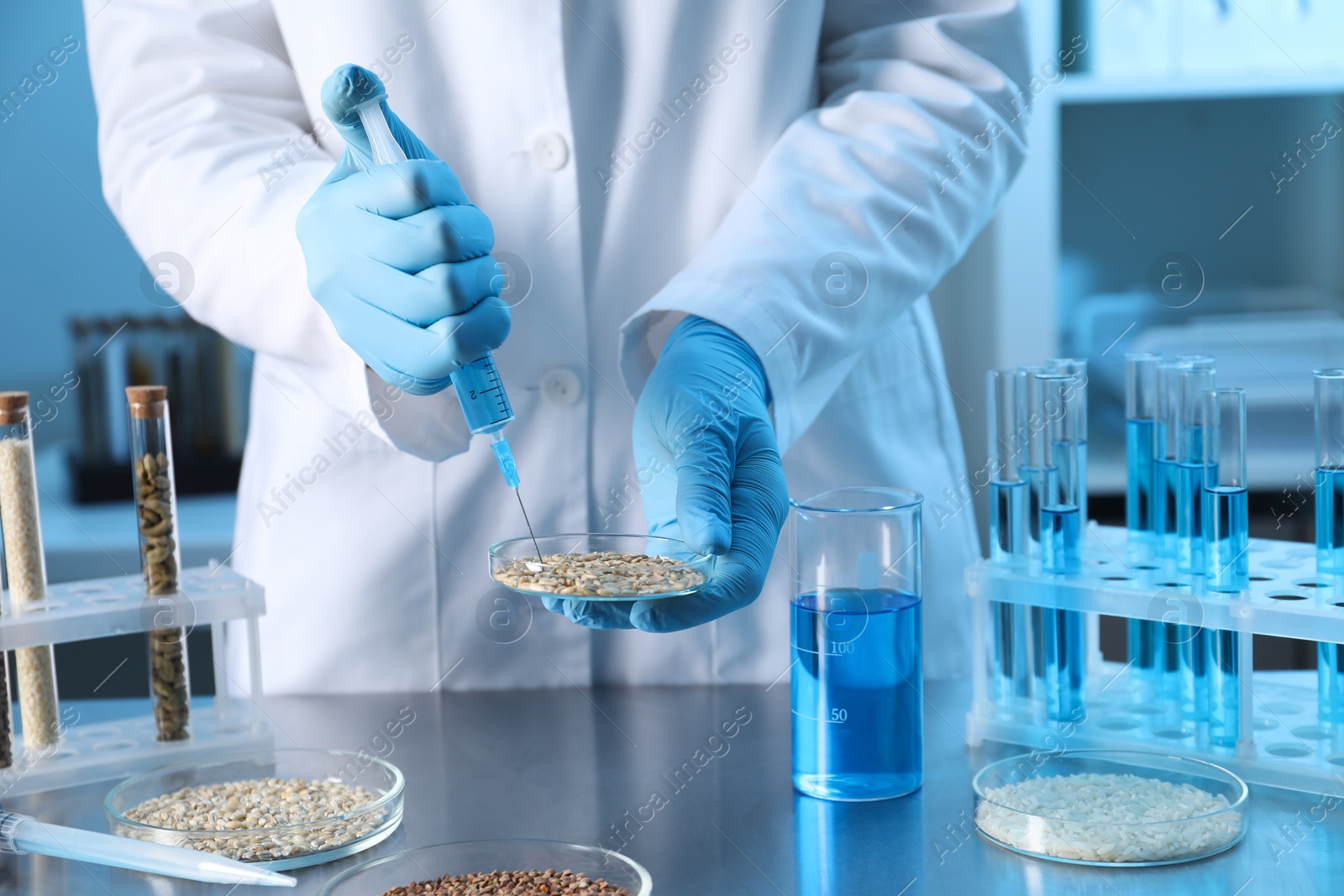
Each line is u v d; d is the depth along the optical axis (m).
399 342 1.03
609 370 1.39
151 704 1.22
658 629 0.94
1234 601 1.00
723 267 1.19
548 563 0.96
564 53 1.29
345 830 0.93
